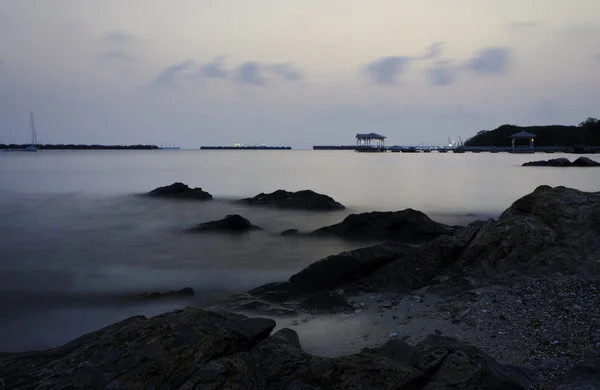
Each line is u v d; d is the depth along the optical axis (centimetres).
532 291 957
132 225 2717
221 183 6025
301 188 5169
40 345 986
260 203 3403
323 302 1055
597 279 965
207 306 1149
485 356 623
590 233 1161
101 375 549
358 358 623
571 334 749
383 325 907
